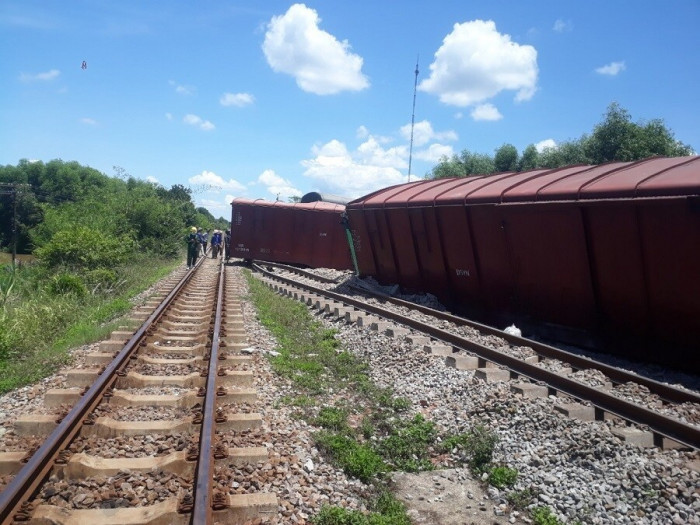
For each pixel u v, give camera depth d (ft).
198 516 13.94
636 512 16.01
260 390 26.50
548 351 33.47
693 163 32.78
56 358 30.73
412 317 45.50
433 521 16.69
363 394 27.68
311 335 41.50
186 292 63.31
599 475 17.88
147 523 14.32
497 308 46.52
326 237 106.93
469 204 45.96
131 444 19.13
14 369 29.71
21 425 19.98
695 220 29.25
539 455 19.61
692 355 31.63
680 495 16.26
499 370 27.89
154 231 127.24
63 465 16.78
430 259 54.13
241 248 110.73
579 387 24.12
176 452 18.07
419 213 53.72
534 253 40.29
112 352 31.24
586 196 35.32
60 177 313.12
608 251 34.60
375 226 63.72
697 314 30.58
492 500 17.98
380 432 23.30
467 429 22.65
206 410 20.83
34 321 40.65
